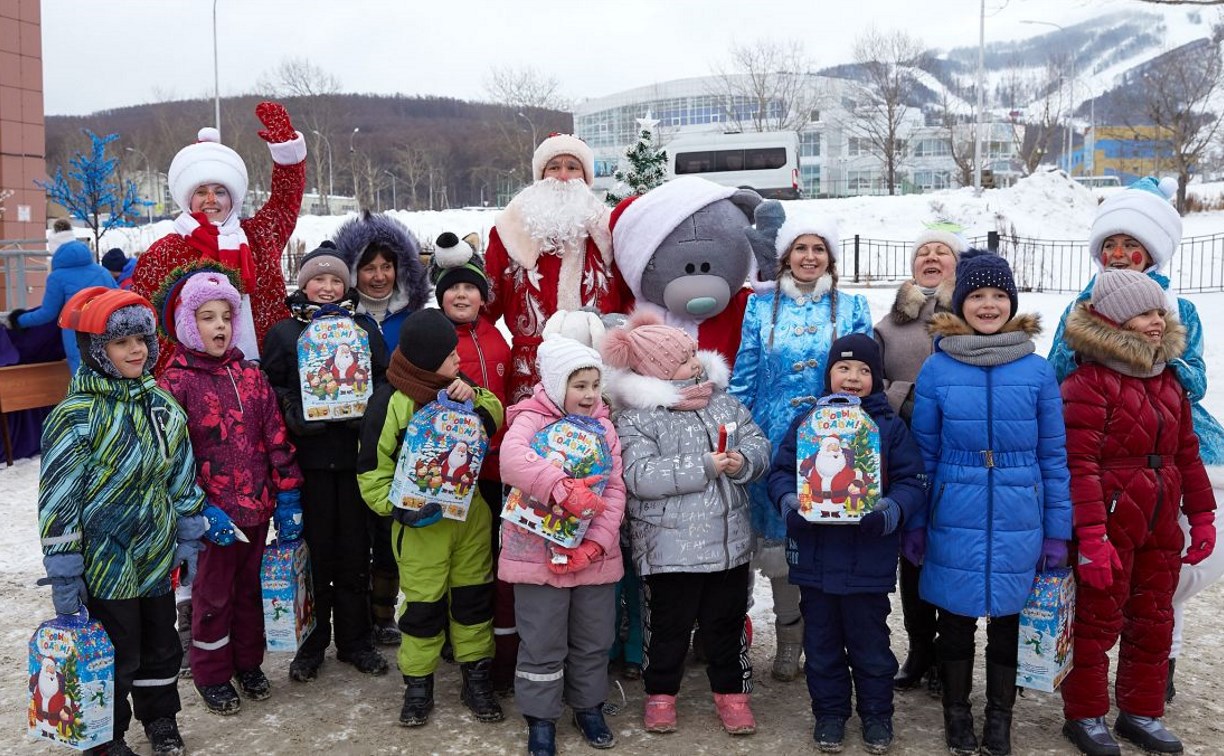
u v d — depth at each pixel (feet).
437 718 12.53
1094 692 11.44
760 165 107.24
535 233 15.14
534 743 11.47
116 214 63.52
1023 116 207.41
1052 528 11.18
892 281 70.03
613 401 12.57
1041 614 11.06
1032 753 11.39
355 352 13.01
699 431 12.16
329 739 11.91
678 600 12.00
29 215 59.11
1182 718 12.30
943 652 11.68
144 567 10.93
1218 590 17.13
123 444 10.71
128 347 10.80
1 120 57.31
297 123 231.91
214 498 12.21
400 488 11.76
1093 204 99.09
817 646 11.73
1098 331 11.53
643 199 14.66
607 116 277.85
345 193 240.32
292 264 80.59
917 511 11.62
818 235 13.44
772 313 13.64
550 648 11.54
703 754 11.53
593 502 11.05
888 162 179.52
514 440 11.59
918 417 11.82
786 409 13.20
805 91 217.15
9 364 27.35
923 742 11.75
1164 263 13.16
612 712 12.77
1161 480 11.49
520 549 11.59
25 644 14.83
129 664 10.91
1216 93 144.25
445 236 13.83
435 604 12.22
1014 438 11.23
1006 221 92.32
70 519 10.36
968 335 11.62
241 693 13.16
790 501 11.50
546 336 13.26
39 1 58.95
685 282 14.20
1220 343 44.34
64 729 10.50
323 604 13.74
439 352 12.04
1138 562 11.66
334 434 13.21
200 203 15.06
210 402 12.22
